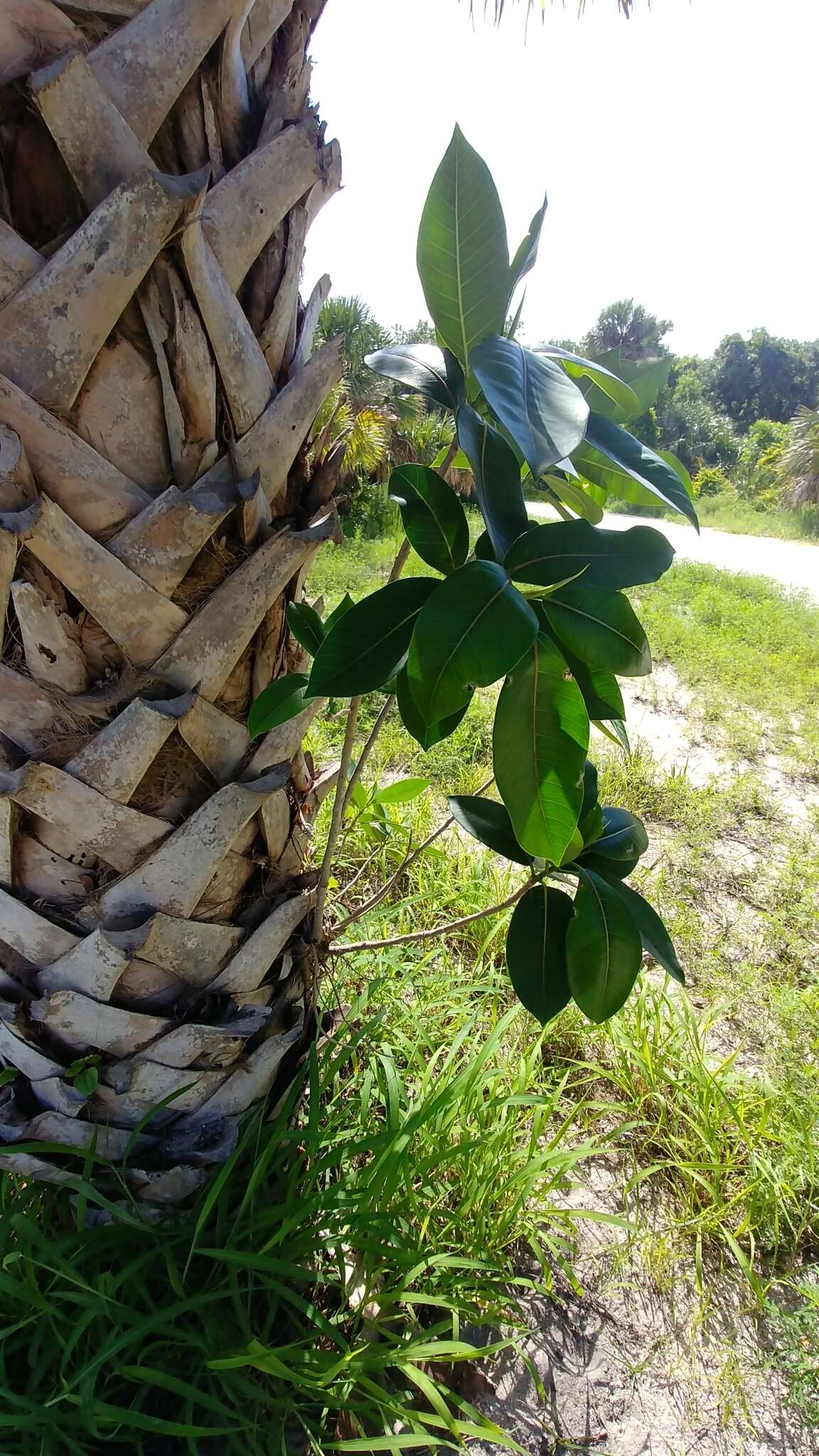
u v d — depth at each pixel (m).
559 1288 1.55
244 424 0.96
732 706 4.96
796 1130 1.81
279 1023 1.40
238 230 0.89
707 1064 2.07
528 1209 1.58
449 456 1.18
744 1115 1.86
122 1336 1.11
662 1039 2.03
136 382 0.88
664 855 3.14
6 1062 1.25
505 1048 2.00
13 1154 1.18
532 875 1.32
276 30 0.93
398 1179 1.30
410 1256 1.27
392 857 2.68
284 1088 1.48
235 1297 1.20
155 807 1.10
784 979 2.48
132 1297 1.21
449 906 2.52
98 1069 1.19
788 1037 2.15
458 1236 1.49
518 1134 1.74
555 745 0.96
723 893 2.97
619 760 3.92
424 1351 1.19
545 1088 1.82
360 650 0.94
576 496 1.37
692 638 6.27
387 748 3.63
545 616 0.93
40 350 0.81
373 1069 1.68
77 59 0.72
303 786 1.41
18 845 1.07
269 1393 1.19
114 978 1.13
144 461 0.93
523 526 0.95
